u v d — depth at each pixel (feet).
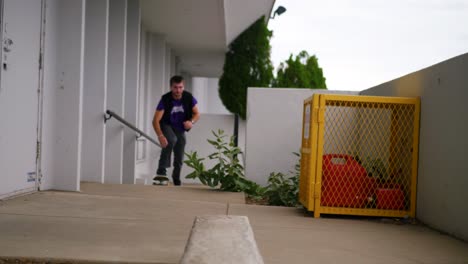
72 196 16.74
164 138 24.59
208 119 45.42
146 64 39.99
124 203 16.08
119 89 25.62
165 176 24.66
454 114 13.17
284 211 16.55
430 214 14.49
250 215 15.43
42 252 9.62
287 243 11.62
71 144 18.35
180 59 56.03
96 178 22.52
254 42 48.83
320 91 25.75
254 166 26.00
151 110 40.47
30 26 16.12
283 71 56.39
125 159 28.68
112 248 10.24
